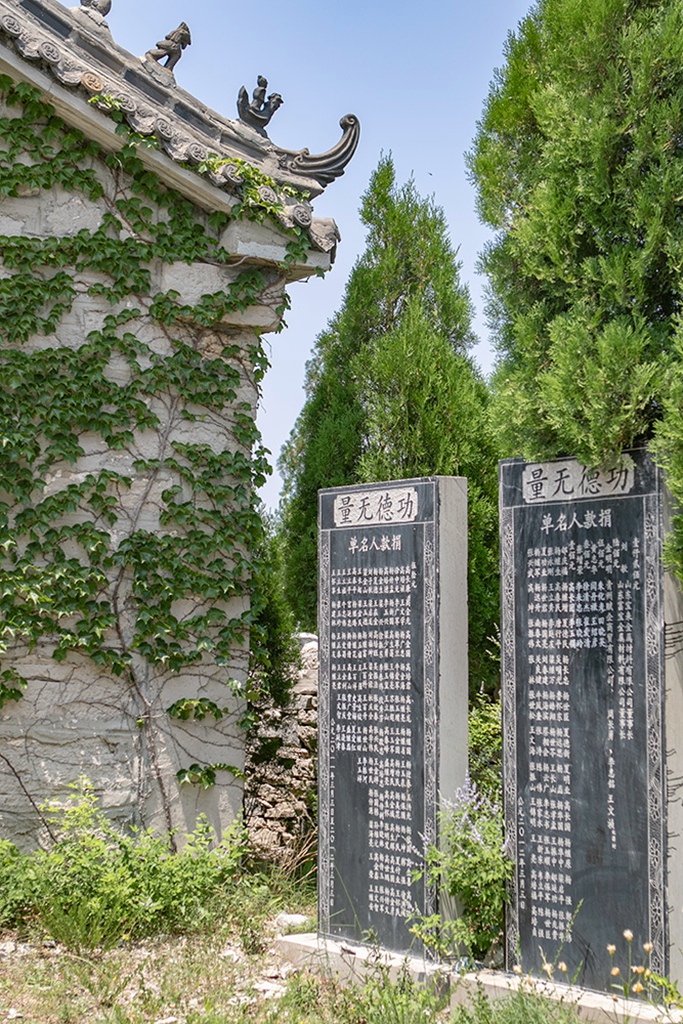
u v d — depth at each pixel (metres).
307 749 7.66
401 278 8.03
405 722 4.73
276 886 6.02
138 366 6.06
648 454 4.04
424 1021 3.81
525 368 4.59
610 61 4.39
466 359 7.71
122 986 4.23
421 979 4.30
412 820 4.64
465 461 7.18
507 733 4.33
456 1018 3.81
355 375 7.80
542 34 5.00
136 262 6.11
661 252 4.19
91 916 5.03
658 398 4.15
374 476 7.29
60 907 5.02
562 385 4.18
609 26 4.34
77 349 5.97
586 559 4.18
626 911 3.91
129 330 6.11
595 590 4.14
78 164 6.02
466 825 4.39
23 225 5.92
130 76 6.03
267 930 5.27
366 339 8.12
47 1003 4.16
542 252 4.54
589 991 3.96
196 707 6.01
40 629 5.70
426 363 7.30
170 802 5.92
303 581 8.02
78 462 5.93
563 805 4.14
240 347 6.46
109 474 5.93
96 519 5.91
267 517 7.53
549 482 4.34
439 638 4.65
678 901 3.86
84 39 5.88
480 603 7.18
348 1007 4.09
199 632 6.09
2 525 5.66
